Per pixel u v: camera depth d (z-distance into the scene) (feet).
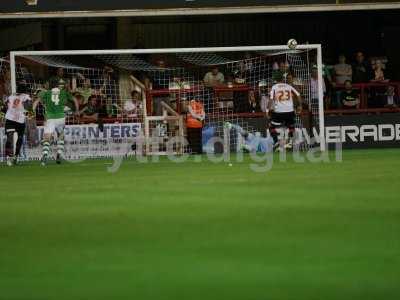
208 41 236.02
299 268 65.92
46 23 231.50
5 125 179.63
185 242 77.36
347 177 131.95
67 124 202.59
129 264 68.49
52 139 194.39
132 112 204.54
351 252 71.56
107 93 212.23
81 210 100.42
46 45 232.94
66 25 233.96
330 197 107.55
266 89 214.07
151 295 58.54
